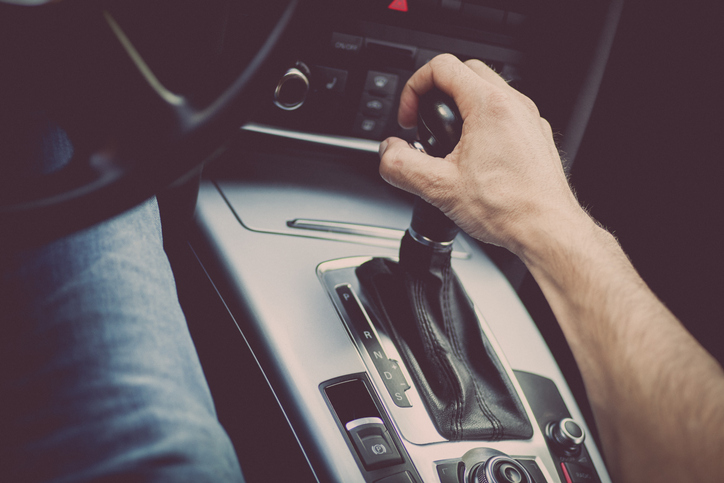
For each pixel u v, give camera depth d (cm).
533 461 47
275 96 59
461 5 62
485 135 40
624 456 33
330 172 73
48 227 26
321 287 53
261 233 59
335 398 44
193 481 26
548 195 39
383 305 51
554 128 68
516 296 65
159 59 38
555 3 63
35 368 31
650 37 68
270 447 46
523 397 52
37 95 28
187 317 62
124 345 31
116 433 28
